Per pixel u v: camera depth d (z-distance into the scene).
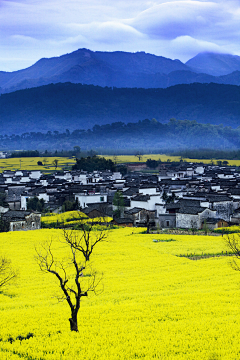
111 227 144.75
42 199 189.38
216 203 151.38
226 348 43.16
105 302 62.09
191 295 63.59
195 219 138.62
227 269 81.81
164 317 54.06
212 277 76.31
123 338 46.84
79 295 47.75
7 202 193.12
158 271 82.94
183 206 152.12
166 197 188.50
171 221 148.00
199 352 42.00
